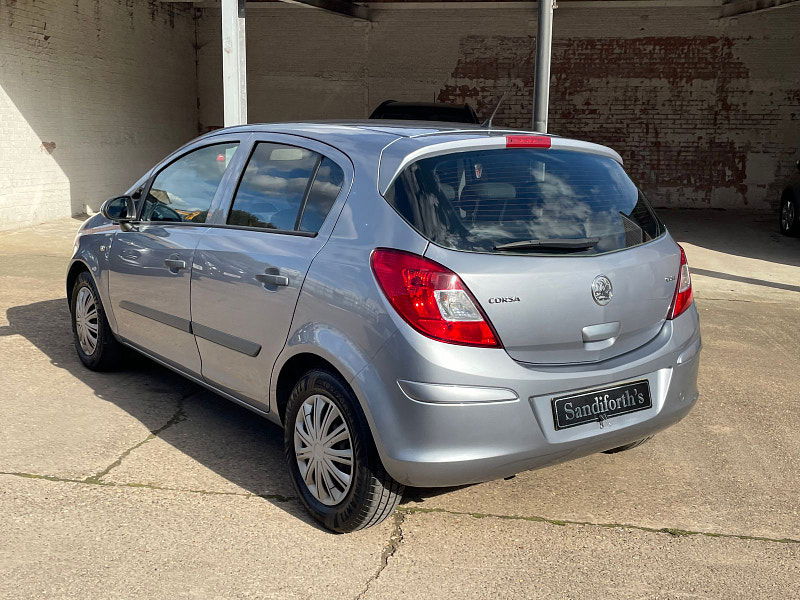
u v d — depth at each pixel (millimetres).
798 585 2941
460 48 16375
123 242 4523
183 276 3982
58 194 12211
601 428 3139
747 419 4707
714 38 15625
